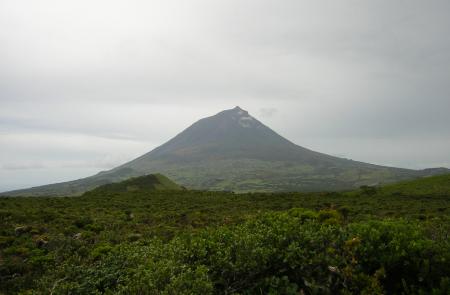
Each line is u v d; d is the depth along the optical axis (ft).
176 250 26.53
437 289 20.04
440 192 201.36
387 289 21.90
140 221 94.38
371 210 115.14
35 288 38.50
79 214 105.29
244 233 27.35
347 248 23.59
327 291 21.45
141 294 21.88
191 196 191.52
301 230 26.81
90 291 28.94
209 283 21.18
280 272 23.53
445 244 23.80
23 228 73.15
